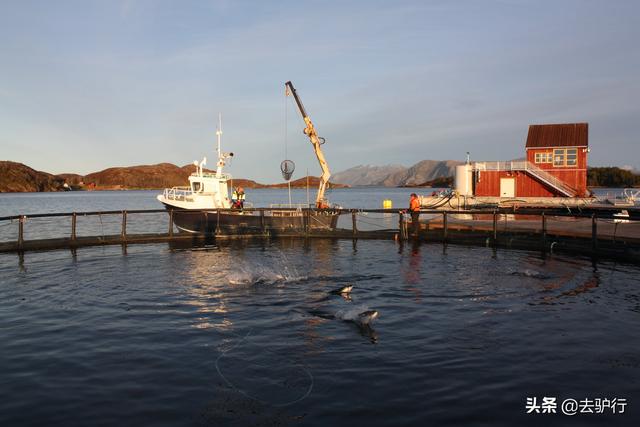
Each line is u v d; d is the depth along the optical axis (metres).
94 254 21.73
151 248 24.00
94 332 10.02
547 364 8.19
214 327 10.30
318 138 30.31
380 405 6.72
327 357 8.51
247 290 13.84
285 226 28.58
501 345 9.11
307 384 7.39
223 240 27.31
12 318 11.12
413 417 6.38
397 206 77.38
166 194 30.05
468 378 7.61
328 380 7.54
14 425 6.24
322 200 30.78
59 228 39.59
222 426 6.20
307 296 13.06
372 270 17.06
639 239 20.22
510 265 17.94
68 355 8.71
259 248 23.88
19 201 111.75
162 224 45.16
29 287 14.48
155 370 7.98
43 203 99.00
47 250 23.09
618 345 9.11
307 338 9.53
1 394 7.14
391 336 9.65
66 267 18.08
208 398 6.96
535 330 9.99
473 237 24.42
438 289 13.88
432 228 28.59
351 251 22.47
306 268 17.58
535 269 17.03
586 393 7.10
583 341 9.33
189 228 27.83
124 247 24.28
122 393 7.14
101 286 14.56
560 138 44.34
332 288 14.08
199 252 22.45
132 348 9.04
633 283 14.51
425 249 22.95
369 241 26.48
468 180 46.41
